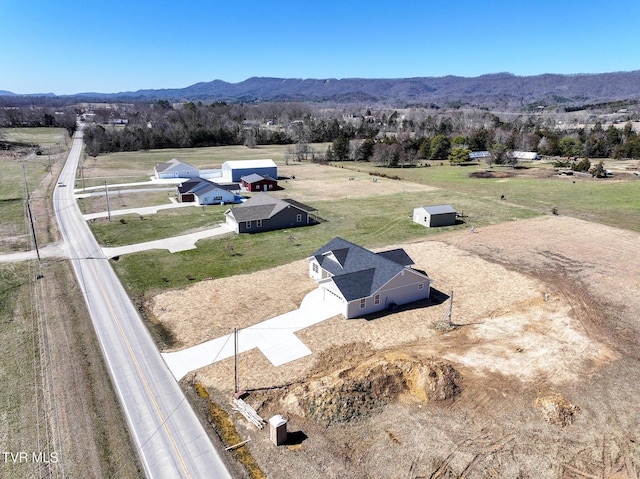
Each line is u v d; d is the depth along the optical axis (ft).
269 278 115.14
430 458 58.08
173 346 83.30
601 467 57.00
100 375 73.92
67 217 169.89
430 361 76.43
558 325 93.50
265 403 68.03
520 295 107.65
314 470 56.08
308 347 83.56
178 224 162.61
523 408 67.62
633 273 121.29
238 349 82.43
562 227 165.17
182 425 63.31
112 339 84.99
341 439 61.36
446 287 111.86
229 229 157.58
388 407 67.56
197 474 55.21
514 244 145.07
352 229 160.66
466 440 61.26
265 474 55.47
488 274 120.16
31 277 112.57
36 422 62.90
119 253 131.44
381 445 60.29
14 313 93.97
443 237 152.76
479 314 98.12
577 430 63.36
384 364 73.82
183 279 113.91
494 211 188.96
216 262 126.11
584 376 75.87
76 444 59.16
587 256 134.41
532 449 59.72
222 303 100.78
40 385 70.90
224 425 63.57
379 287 96.02
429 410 67.10
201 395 69.82
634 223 171.01
